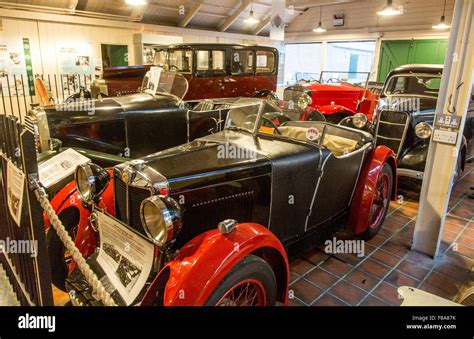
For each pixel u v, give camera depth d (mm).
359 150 2801
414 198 4336
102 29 8836
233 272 1534
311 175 2299
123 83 5949
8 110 7715
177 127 3859
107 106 3447
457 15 2523
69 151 2861
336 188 2613
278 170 2074
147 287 1658
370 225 3113
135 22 9469
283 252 1821
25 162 1442
